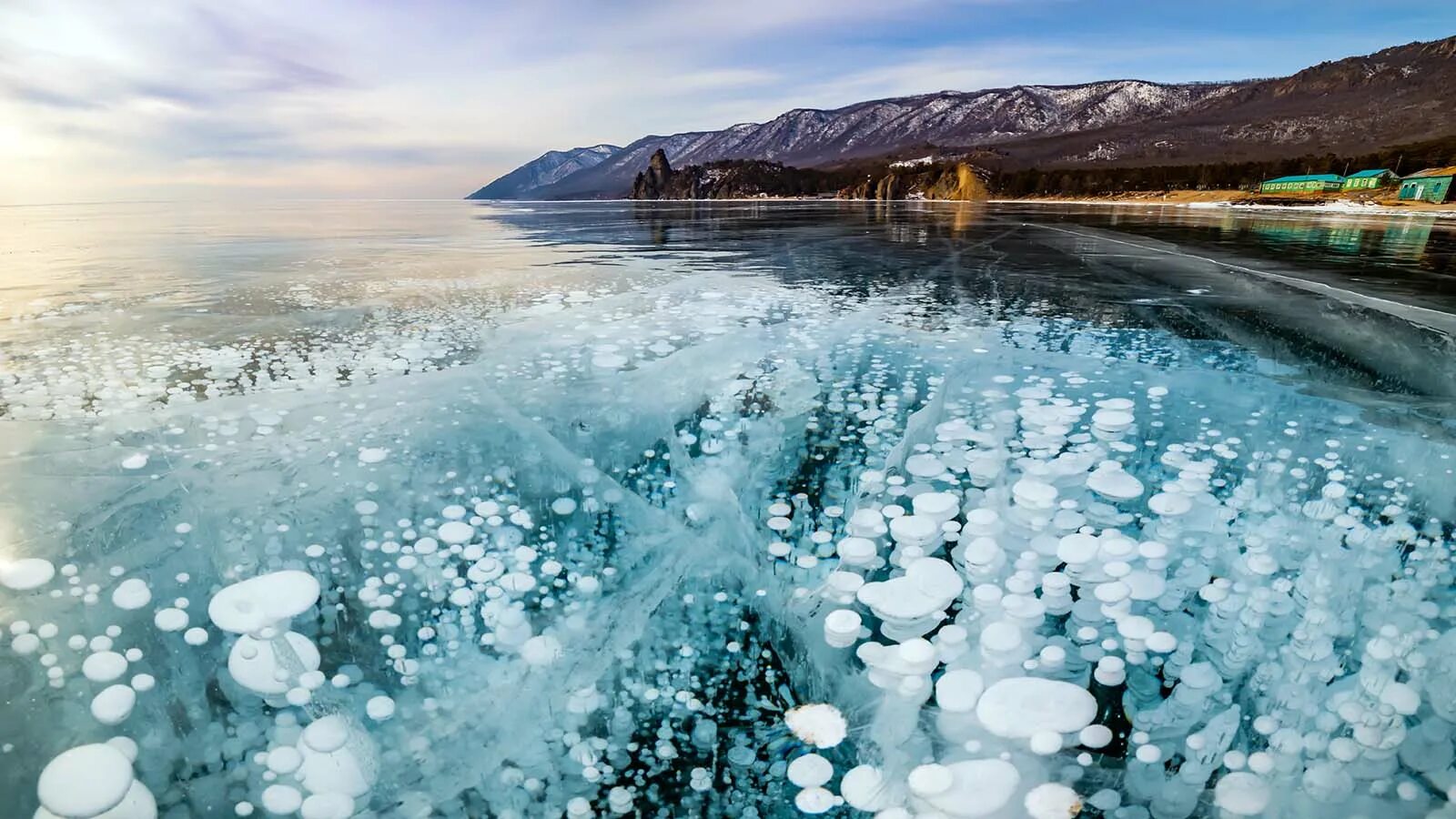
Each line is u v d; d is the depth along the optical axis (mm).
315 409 2674
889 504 1959
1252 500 1915
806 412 2660
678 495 2037
